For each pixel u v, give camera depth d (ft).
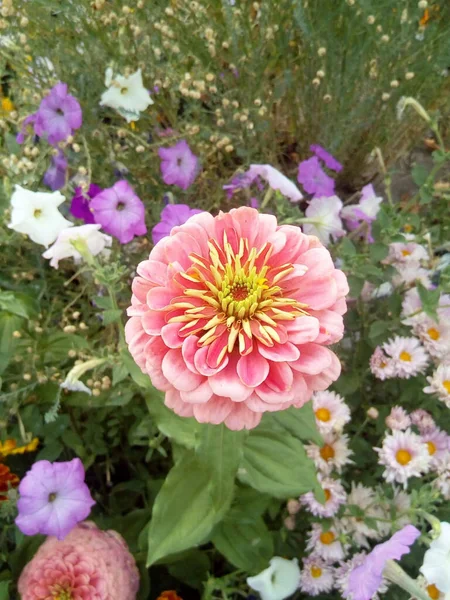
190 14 1.41
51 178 1.27
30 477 1.01
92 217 1.24
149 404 0.98
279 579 1.09
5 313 1.06
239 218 0.80
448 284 1.16
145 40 1.35
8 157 1.23
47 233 1.06
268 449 1.02
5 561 1.14
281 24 1.42
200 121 1.51
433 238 1.42
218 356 0.71
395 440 1.15
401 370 1.23
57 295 1.34
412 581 0.92
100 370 1.04
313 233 1.37
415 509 1.00
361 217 1.38
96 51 1.35
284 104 1.72
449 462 1.17
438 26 1.48
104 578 0.99
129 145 1.43
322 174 1.40
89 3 1.29
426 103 1.61
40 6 1.30
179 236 0.77
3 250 1.26
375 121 1.61
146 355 0.72
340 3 1.40
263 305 0.76
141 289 0.76
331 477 1.20
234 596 1.23
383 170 1.45
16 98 1.44
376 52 1.47
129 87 1.32
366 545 1.16
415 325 1.28
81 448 1.21
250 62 1.41
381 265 1.36
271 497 1.11
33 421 1.16
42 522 1.00
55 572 0.98
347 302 1.38
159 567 1.28
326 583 1.15
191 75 1.39
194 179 1.41
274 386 0.70
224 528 1.10
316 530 1.16
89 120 1.38
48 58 1.38
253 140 1.54
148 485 1.23
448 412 1.30
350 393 1.32
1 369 1.04
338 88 1.54
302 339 0.70
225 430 0.86
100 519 1.21
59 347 1.20
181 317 0.72
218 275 0.75
